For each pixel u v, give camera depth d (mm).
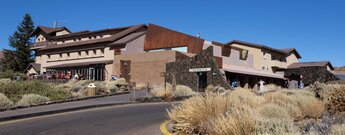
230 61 49875
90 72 49562
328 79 46250
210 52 37312
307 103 12531
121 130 10375
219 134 7980
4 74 43906
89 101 20891
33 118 13273
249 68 53375
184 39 45281
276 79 58469
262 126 7434
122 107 18047
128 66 44875
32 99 18547
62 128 10648
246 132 7516
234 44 62438
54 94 21562
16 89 20797
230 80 45500
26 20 71750
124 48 48219
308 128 8297
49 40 65688
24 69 67812
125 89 32031
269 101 13102
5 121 12414
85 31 62344
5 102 16609
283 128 7387
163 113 15109
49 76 44000
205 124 8992
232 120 7910
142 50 50312
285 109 10508
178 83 39531
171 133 9734
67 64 54375
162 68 42219
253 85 50344
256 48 60375
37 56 62906
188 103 10250
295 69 63750
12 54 68875
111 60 48219
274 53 64312
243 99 12766
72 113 15008
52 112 15047
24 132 9891
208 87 31953
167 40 46969
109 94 26422
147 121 12430
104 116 13867
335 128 7172
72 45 55156
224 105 9688
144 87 35562
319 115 12148
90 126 11094
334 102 13070
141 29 54625
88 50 53594
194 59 38562
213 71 36688
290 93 20266
